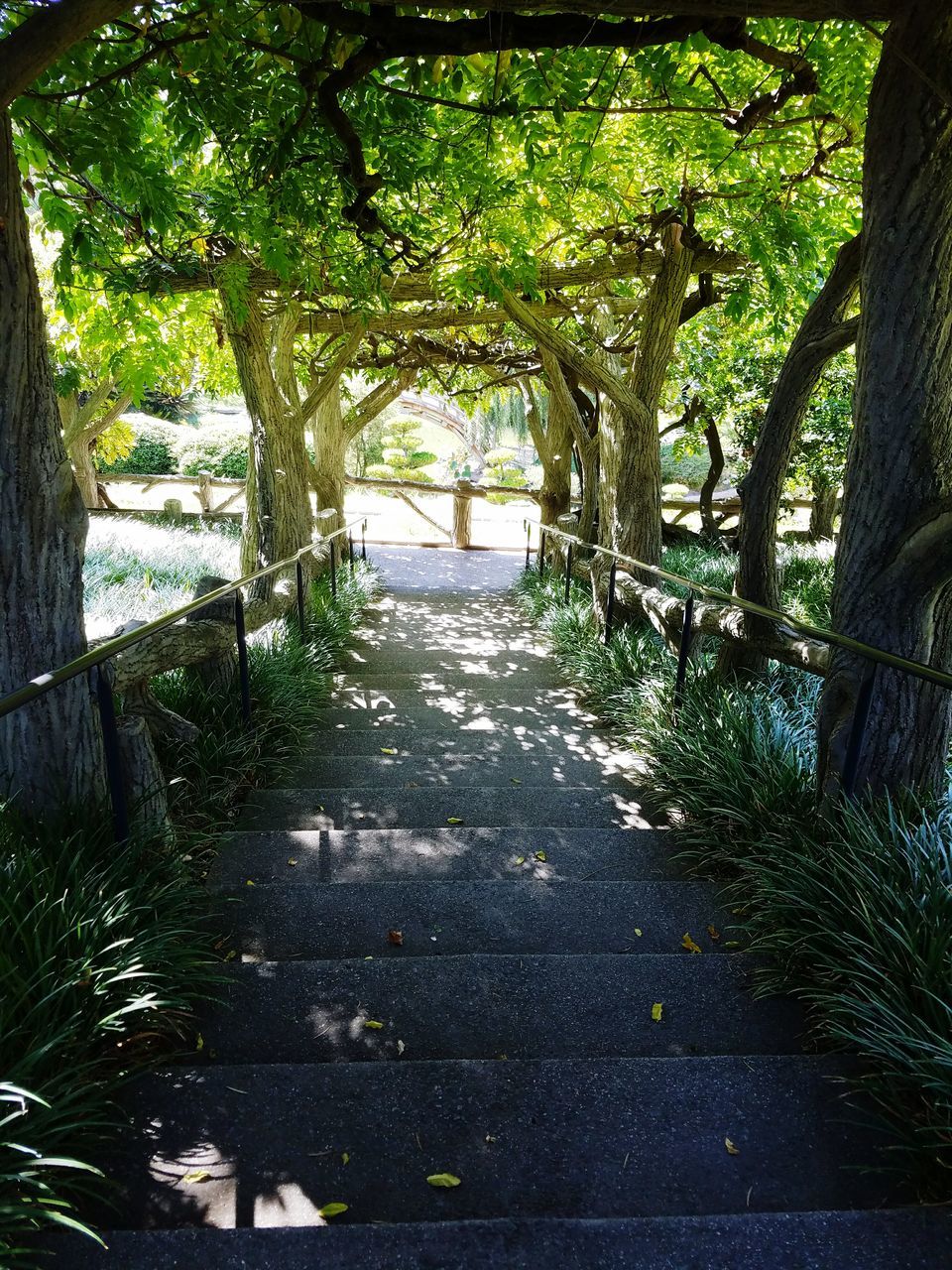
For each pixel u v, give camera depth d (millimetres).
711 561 9586
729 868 2910
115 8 1896
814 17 2201
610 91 3510
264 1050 1918
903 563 2480
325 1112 1661
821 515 10461
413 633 7633
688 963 2268
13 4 2354
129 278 4211
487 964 2236
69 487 2365
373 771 3934
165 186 3184
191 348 8562
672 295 5699
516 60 2883
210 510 14008
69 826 2334
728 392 9516
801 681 4363
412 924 2510
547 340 5648
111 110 2842
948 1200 1486
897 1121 1657
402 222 4492
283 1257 1303
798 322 6430
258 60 2715
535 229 5238
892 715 2580
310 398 7285
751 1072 1793
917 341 2393
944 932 1882
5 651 2332
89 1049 1744
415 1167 1546
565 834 3152
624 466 6098
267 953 2354
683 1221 1368
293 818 3363
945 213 2291
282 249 3842
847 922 2109
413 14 2807
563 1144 1604
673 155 4402
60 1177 1464
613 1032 2018
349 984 2139
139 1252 1307
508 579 11141
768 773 3014
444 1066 1790
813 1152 1601
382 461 22250
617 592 5957
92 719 2469
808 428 8992
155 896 2164
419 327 7254
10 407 2209
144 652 3086
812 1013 2078
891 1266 1312
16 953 1766
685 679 4262
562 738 4504
